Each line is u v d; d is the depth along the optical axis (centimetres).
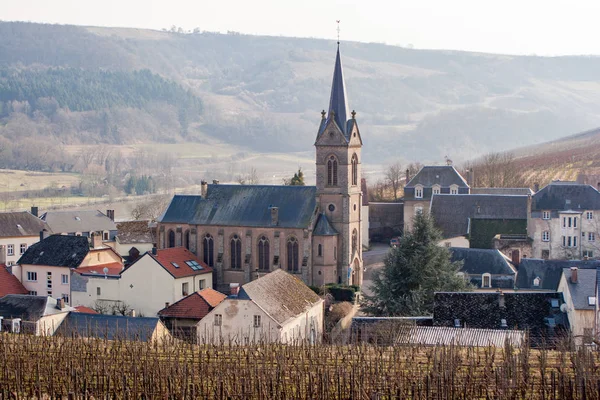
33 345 14438
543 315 17325
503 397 11519
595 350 13875
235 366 12775
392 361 13225
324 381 11912
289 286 19500
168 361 13062
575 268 17200
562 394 11394
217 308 17600
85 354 13650
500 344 15350
